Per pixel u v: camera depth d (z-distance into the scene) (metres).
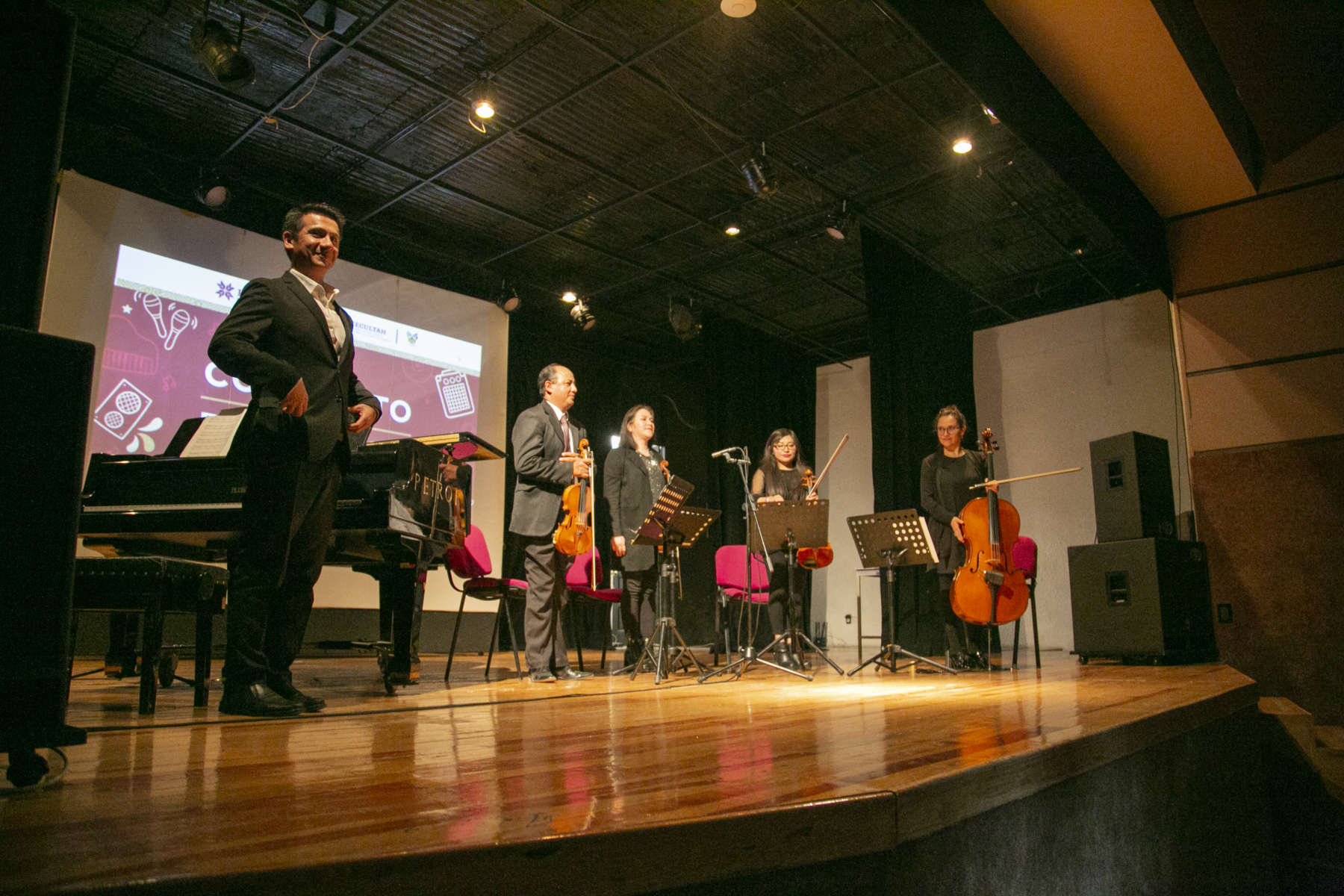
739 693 3.06
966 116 5.27
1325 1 3.97
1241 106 4.75
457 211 6.47
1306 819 3.79
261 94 5.19
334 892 0.83
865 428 8.96
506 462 8.14
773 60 4.85
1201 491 5.15
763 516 4.02
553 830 0.96
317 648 3.46
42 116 1.38
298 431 2.24
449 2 4.45
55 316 5.10
